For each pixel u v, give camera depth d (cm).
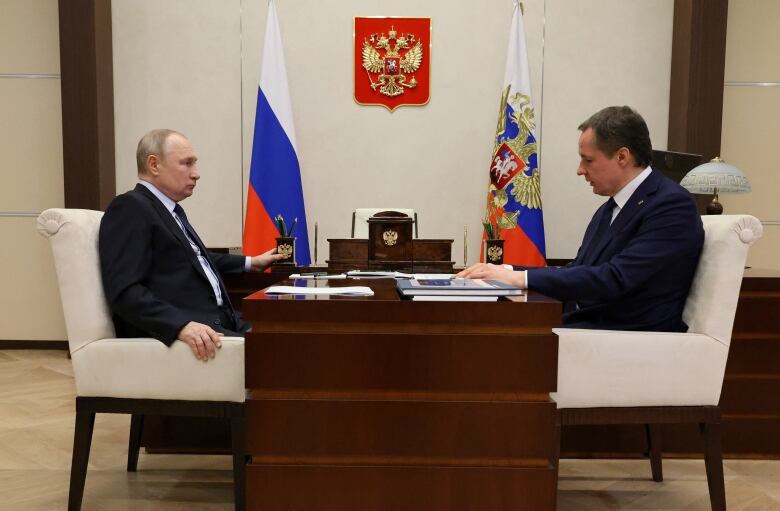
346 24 469
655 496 233
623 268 197
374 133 476
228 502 222
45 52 491
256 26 469
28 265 499
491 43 471
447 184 479
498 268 202
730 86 493
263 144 431
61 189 498
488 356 159
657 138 479
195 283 218
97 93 444
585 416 187
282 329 160
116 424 317
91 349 190
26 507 216
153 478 246
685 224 199
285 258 288
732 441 273
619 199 221
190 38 470
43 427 309
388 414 159
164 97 472
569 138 478
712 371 189
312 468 159
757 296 269
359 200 479
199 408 188
